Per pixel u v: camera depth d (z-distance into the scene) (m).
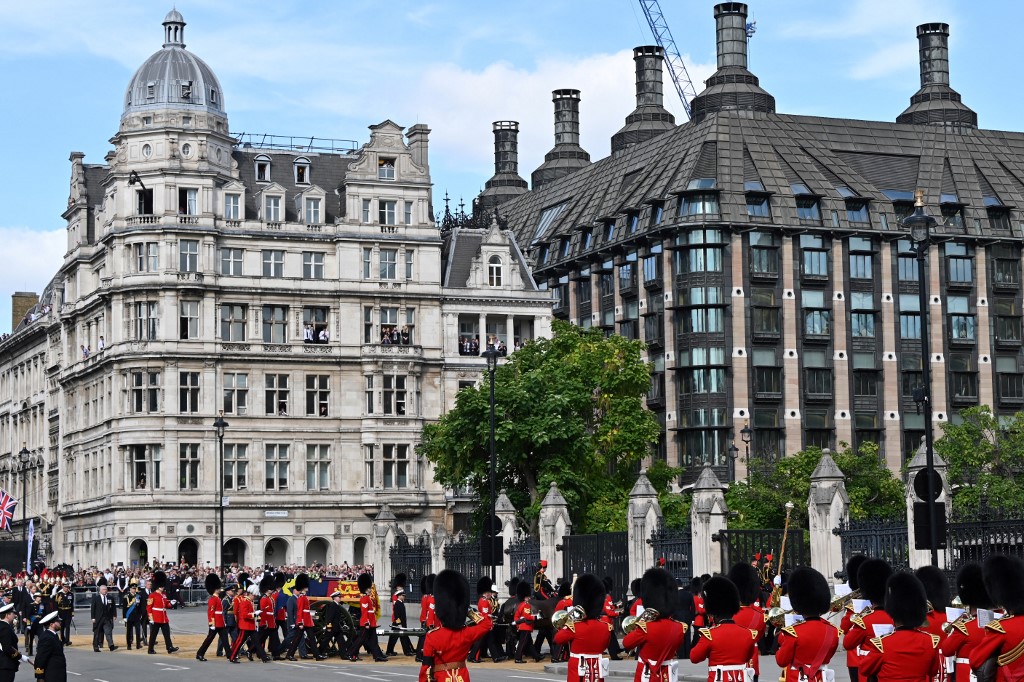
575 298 152.75
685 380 136.25
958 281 143.38
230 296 113.00
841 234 138.38
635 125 176.00
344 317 115.12
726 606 25.55
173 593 93.06
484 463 88.69
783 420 135.38
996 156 152.38
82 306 122.31
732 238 135.88
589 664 27.64
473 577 74.31
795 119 147.38
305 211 116.19
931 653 23.08
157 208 111.75
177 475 110.94
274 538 112.81
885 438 138.62
